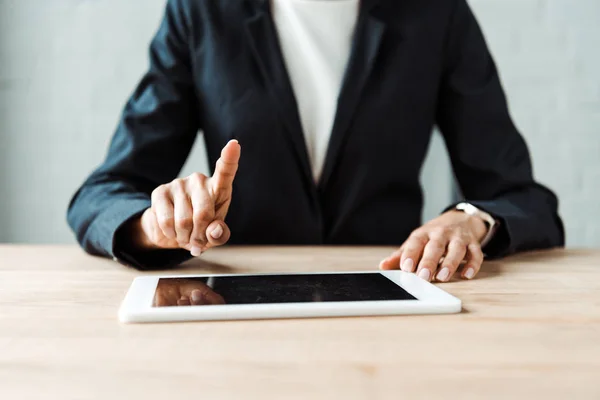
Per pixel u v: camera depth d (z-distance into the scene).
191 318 0.41
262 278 0.54
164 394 0.28
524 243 0.78
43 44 1.92
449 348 0.35
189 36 1.01
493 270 0.66
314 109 1.03
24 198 1.96
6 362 0.32
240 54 1.00
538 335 0.38
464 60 1.04
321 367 0.32
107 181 0.88
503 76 2.01
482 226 0.75
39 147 1.95
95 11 1.92
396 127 1.01
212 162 1.05
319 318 0.42
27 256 0.76
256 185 1.01
